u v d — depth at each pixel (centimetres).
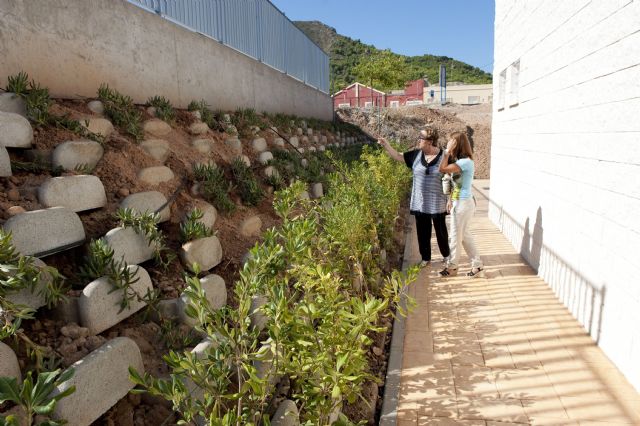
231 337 184
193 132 534
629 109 328
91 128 370
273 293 199
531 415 297
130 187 341
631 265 328
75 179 280
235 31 868
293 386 278
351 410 301
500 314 451
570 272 451
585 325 412
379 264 543
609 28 362
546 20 521
